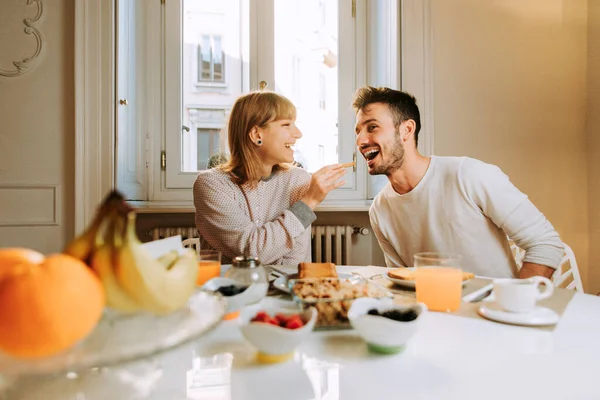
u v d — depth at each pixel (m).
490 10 2.12
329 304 0.63
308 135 2.29
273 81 2.23
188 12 2.17
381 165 1.28
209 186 1.37
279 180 1.51
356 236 2.22
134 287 0.42
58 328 0.37
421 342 0.59
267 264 1.30
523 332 0.62
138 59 2.09
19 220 1.87
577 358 0.52
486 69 2.11
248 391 0.44
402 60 2.05
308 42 2.27
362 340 0.60
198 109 2.19
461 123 2.10
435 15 2.09
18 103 1.87
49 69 1.90
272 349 0.51
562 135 2.15
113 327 0.47
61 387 0.45
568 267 2.12
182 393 0.44
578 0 2.15
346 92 2.28
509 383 0.46
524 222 1.17
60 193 1.91
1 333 0.37
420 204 1.27
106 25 1.89
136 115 2.09
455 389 0.44
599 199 2.09
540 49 2.14
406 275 0.89
